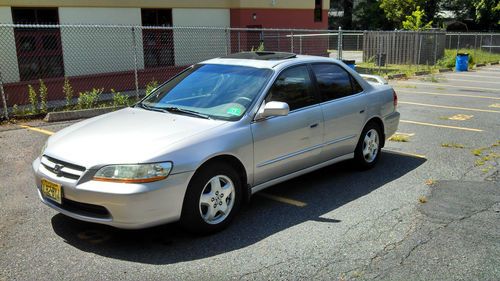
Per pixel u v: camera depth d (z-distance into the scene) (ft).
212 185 13.92
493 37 105.19
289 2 64.13
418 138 27.04
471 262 12.42
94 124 15.19
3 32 39.81
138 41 49.62
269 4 61.11
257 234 14.12
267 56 18.49
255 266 12.19
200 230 13.74
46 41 42.80
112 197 12.18
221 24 57.26
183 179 12.98
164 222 12.94
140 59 50.14
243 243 13.52
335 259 12.58
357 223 14.94
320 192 17.87
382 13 166.50
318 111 17.49
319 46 72.23
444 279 11.60
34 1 41.47
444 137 27.30
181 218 13.38
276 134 15.74
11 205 16.33
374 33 82.33
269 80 16.24
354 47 123.24
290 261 12.45
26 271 11.88
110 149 12.96
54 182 13.07
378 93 20.86
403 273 11.87
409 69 72.64
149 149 12.84
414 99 43.27
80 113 32.48
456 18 162.91
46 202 13.73
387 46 82.17
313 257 12.67
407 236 13.98
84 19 45.29
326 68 18.86
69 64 44.62
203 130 14.07
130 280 11.48
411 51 80.07
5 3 39.65
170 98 16.98
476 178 19.57
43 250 13.01
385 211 15.94
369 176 19.83
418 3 147.74
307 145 17.11
